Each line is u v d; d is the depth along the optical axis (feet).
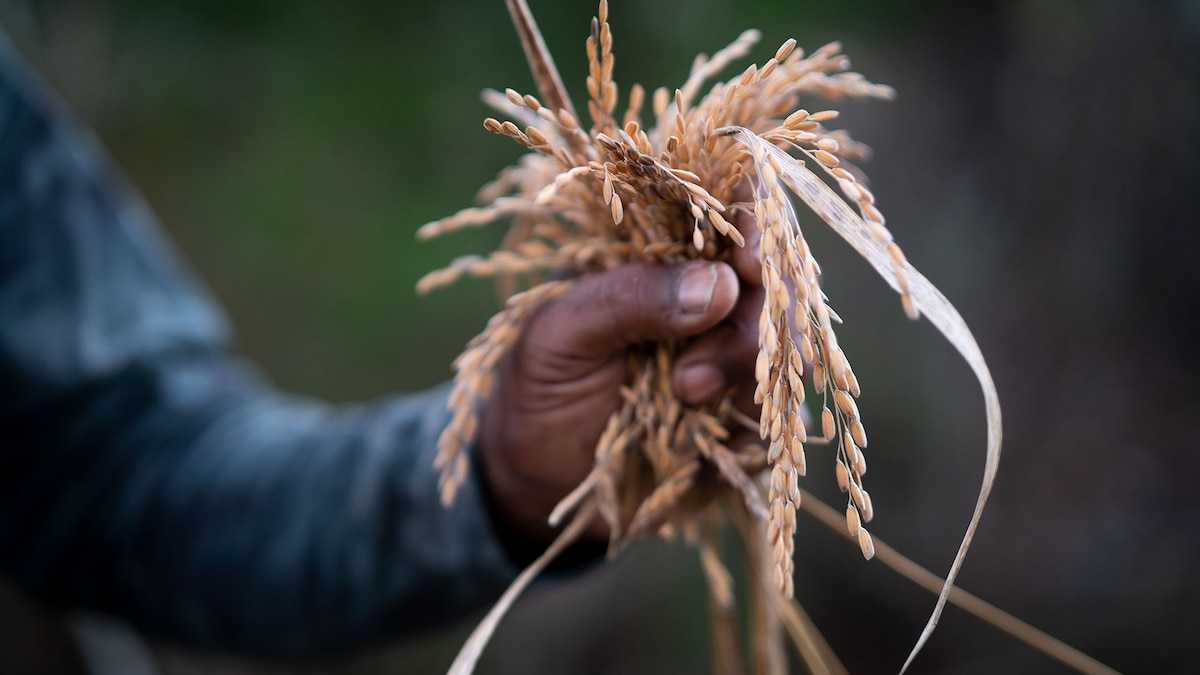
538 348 1.98
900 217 6.43
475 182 6.61
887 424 6.52
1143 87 5.89
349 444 2.61
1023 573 6.21
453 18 6.38
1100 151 6.04
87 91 6.68
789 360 1.57
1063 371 6.28
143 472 2.83
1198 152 5.89
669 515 2.02
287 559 2.56
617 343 1.93
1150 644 5.88
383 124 6.55
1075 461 6.24
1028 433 6.31
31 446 2.89
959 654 6.31
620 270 1.89
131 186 6.74
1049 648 2.10
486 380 1.99
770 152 1.66
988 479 1.54
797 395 1.56
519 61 6.27
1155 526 6.04
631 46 5.89
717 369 1.90
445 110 6.46
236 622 2.68
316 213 6.73
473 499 2.25
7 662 4.45
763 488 2.08
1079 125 6.04
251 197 6.73
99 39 6.63
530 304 1.99
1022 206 6.23
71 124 3.39
